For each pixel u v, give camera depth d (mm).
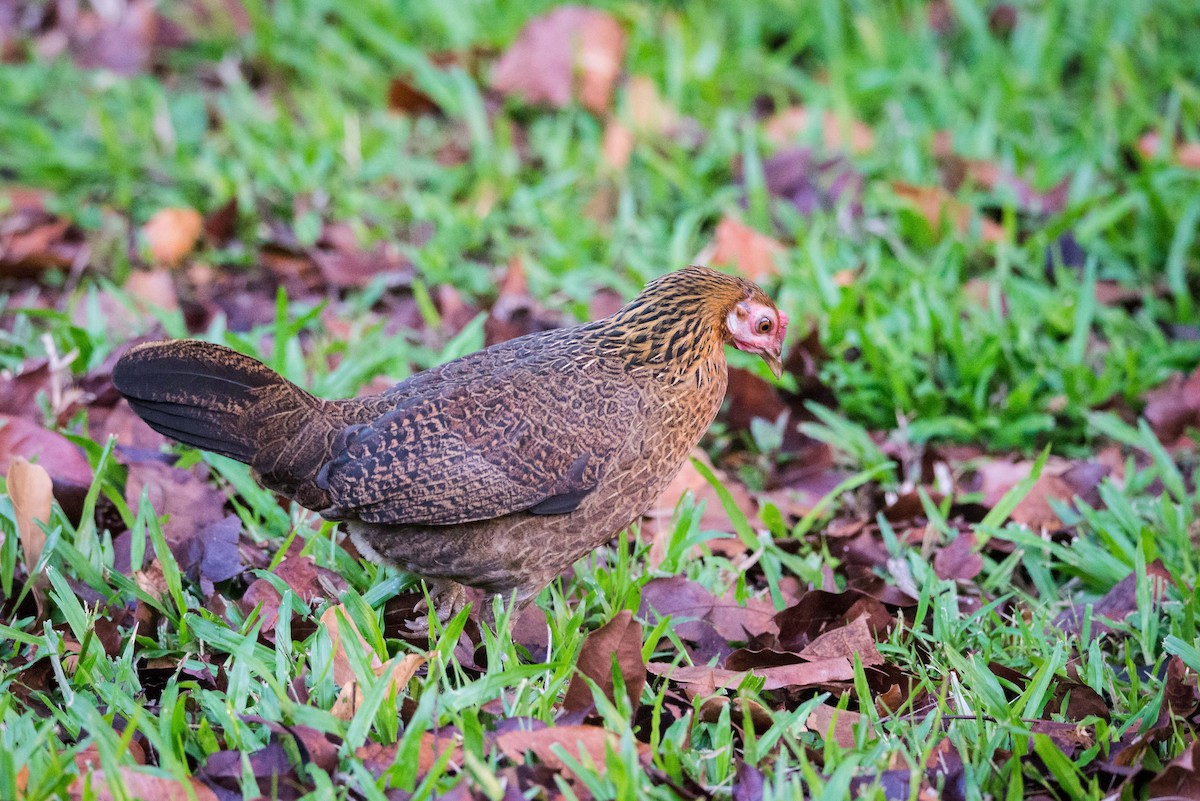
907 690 7820
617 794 6336
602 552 9266
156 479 9102
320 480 7613
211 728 7070
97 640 7539
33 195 13352
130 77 15445
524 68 14961
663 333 8023
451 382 7875
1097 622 8586
